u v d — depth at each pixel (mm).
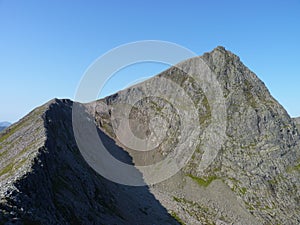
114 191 102688
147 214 109812
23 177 43719
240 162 173750
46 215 41188
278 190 161250
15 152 70062
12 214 33688
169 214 122375
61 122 97688
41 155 57500
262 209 149250
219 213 141750
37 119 86938
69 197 56938
